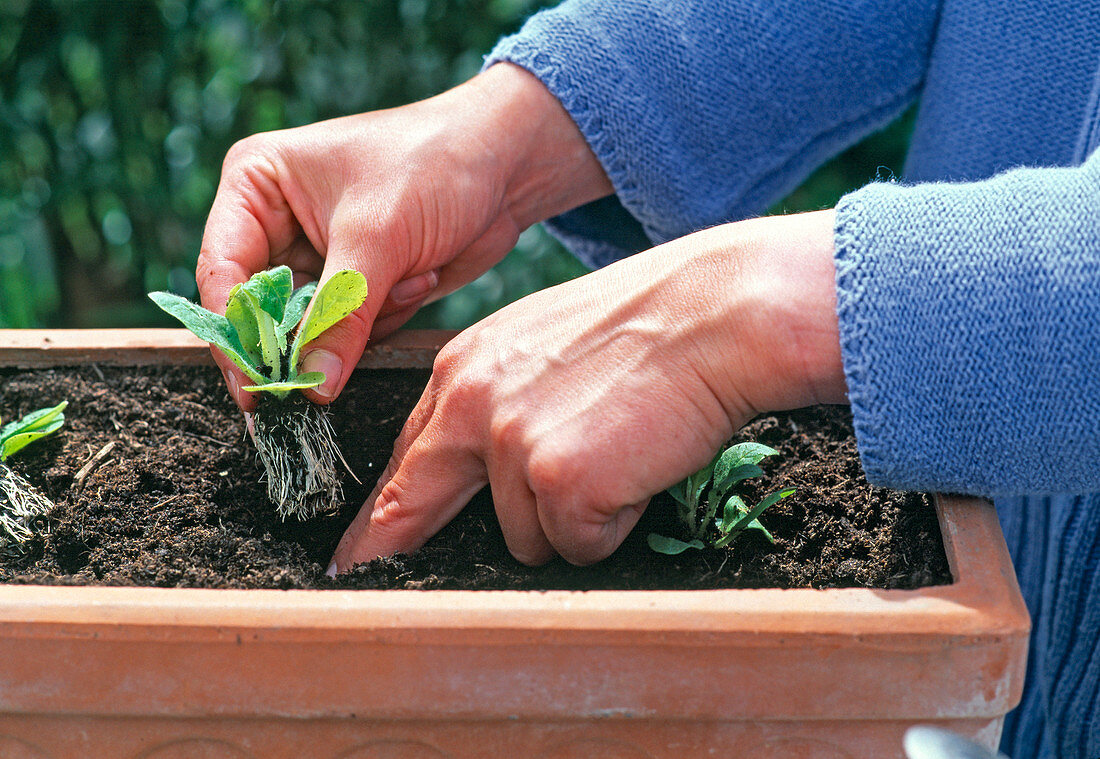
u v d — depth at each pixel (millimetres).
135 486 788
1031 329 534
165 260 2143
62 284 2291
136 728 586
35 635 539
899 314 550
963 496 639
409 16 1820
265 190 836
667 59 873
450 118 858
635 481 612
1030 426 545
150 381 916
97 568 693
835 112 950
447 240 854
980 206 564
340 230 796
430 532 723
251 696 559
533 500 654
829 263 589
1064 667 814
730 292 597
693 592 541
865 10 912
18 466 801
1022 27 871
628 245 1061
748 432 841
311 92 1966
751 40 886
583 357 627
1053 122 874
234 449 852
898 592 542
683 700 549
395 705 557
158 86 1842
